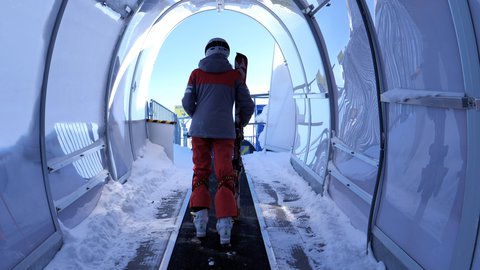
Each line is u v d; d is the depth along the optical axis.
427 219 1.96
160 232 3.26
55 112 2.94
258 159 7.56
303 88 5.83
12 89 2.24
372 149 2.90
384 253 2.41
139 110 6.46
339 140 3.87
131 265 2.63
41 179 2.59
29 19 2.31
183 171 6.32
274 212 3.83
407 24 2.13
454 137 1.74
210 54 3.20
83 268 2.51
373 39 2.67
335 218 3.41
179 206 4.11
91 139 3.80
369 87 2.98
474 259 1.52
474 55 1.51
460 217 1.67
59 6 2.58
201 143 3.12
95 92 3.96
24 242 2.19
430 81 1.92
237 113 3.38
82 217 3.16
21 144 2.37
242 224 3.46
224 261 2.69
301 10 4.45
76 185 3.22
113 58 4.23
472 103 1.53
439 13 1.79
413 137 2.17
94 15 3.36
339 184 3.70
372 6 2.62
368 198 2.85
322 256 2.76
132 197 4.11
